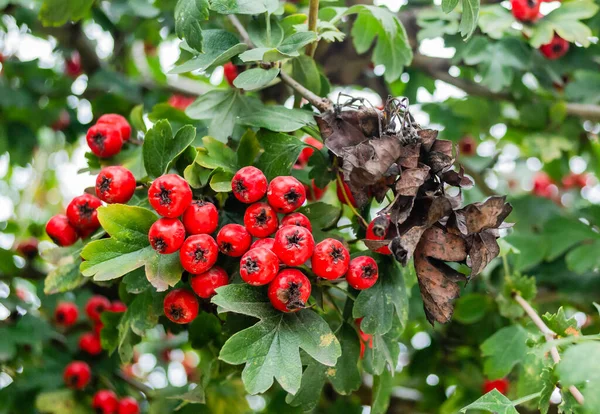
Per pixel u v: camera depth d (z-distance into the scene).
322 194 0.44
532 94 0.54
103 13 0.59
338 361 0.40
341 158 0.39
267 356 0.37
